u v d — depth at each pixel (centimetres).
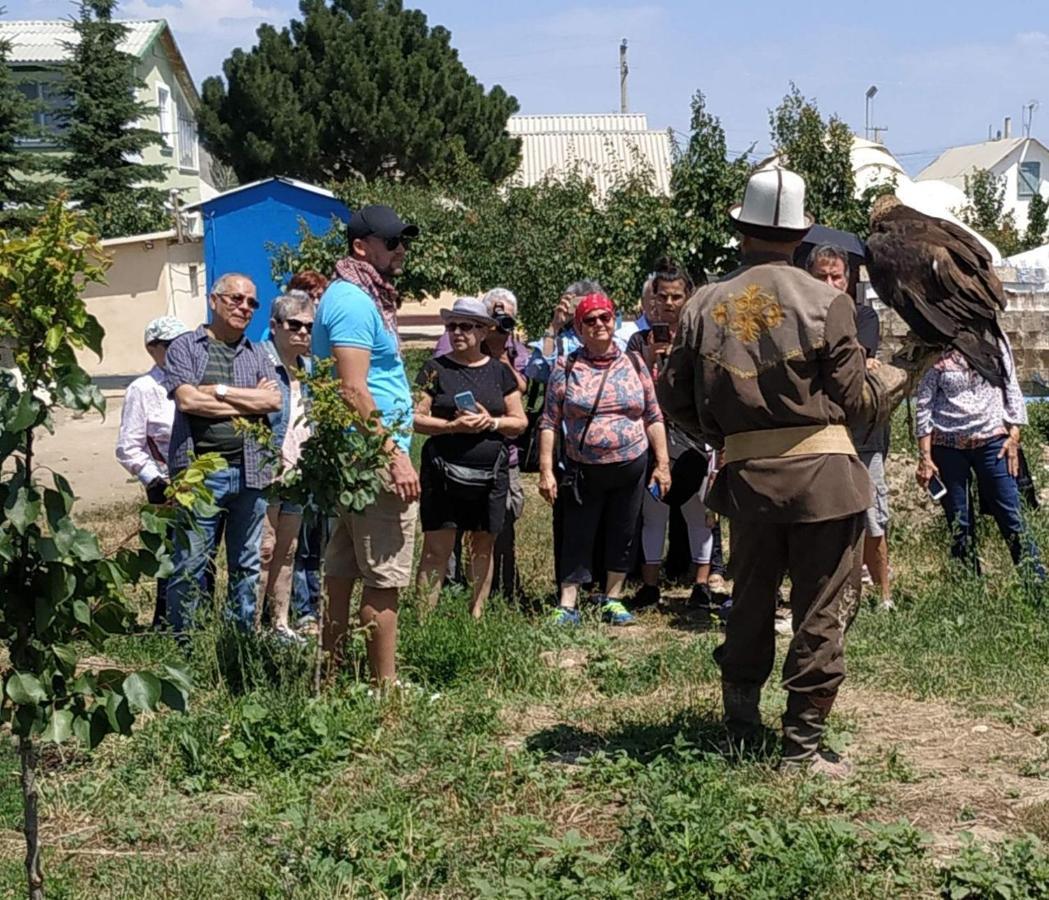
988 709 604
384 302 609
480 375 762
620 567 811
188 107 4834
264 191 2628
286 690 591
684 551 909
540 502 1245
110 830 477
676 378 525
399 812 474
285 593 748
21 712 349
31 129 3209
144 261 2744
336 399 564
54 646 351
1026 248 3703
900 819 475
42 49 3934
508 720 601
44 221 338
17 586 349
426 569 764
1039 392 1878
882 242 723
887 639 704
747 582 525
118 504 1316
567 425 791
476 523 761
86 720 354
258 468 684
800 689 513
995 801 494
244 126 3750
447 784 511
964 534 813
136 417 753
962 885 414
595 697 640
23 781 362
